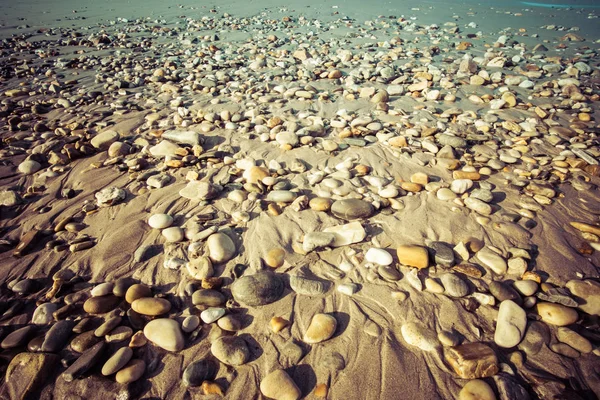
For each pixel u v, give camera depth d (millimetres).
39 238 2389
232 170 3094
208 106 4590
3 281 2090
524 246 2252
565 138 3596
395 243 2295
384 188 2820
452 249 2215
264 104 4617
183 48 7750
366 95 4797
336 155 3363
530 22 9859
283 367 1635
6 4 13453
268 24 9977
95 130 3949
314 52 6957
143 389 1573
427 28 9102
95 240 2367
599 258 2178
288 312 1873
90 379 1586
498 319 1774
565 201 2678
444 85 5113
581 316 1813
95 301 1873
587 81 5316
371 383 1568
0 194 2783
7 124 4141
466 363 1581
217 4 13531
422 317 1827
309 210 2592
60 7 12984
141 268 2154
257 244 2297
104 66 6508
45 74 6043
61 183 3008
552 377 1569
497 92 4996
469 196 2678
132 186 2910
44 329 1800
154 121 4145
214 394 1548
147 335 1722
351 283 2018
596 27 9086
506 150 3346
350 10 11852
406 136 3629
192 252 2219
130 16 11398
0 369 1616
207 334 1769
